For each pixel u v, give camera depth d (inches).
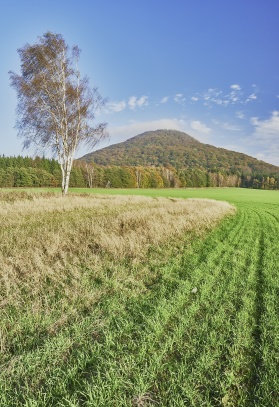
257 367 127.9
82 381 116.3
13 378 115.4
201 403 106.0
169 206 744.3
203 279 239.6
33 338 143.6
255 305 192.9
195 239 412.2
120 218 471.8
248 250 359.6
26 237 331.6
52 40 869.2
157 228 404.8
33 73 894.4
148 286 224.8
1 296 185.8
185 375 119.6
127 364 125.0
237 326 158.9
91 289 206.8
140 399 106.3
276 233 501.7
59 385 111.9
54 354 129.9
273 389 113.2
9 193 913.5
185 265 281.7
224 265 286.4
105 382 112.3
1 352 132.3
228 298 202.2
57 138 941.2
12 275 217.2
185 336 150.9
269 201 1726.1
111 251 299.7
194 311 176.4
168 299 194.9
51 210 603.8
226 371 120.3
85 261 266.7
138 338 148.2
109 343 139.6
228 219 716.7
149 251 329.7
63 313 169.6
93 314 169.2
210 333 148.8
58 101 919.0
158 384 116.6
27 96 876.6
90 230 379.9
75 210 641.6
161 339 147.5
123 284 221.8
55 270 239.9
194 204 869.2
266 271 263.4
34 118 901.8
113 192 2358.5
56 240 311.0
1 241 311.6
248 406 106.1
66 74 930.1
